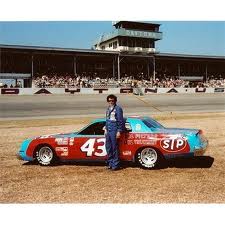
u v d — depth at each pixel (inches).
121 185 277.3
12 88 1535.4
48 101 1389.0
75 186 278.4
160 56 2073.1
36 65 1860.2
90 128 354.0
